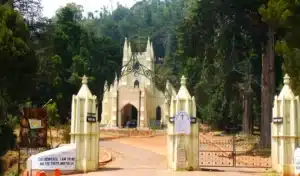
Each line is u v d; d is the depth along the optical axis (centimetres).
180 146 2405
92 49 9906
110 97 8319
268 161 2948
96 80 9312
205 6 3934
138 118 8062
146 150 3922
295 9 2653
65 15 9019
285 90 2391
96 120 2442
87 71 8462
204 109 6331
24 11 5359
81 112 2417
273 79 3572
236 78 4778
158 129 7212
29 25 5422
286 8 2677
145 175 2203
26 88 3019
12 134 2955
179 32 6119
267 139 3575
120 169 2512
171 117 2466
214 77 5516
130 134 6212
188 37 5256
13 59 2809
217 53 4703
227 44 4203
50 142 3553
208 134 5762
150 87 8275
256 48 3994
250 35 3894
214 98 5856
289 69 2680
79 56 8388
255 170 2480
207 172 2338
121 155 3506
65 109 7294
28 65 2930
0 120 2923
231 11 3719
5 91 2989
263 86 3631
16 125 3706
